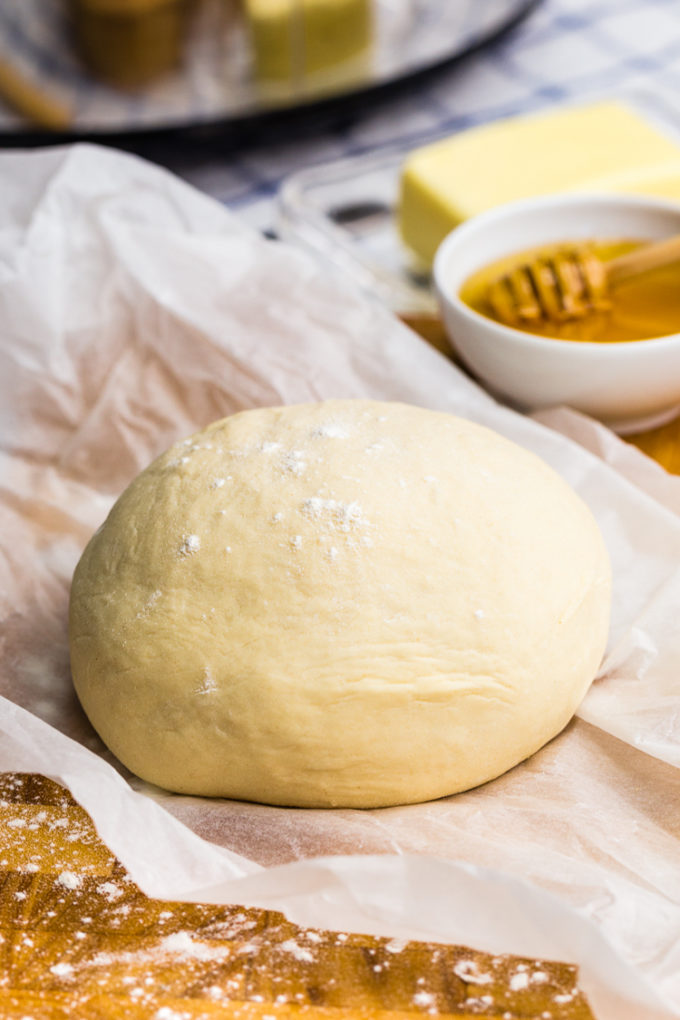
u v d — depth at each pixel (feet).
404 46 6.81
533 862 2.52
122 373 4.00
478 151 5.28
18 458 3.90
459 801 2.74
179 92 6.24
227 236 4.15
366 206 5.71
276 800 2.74
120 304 4.02
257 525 2.85
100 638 2.89
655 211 4.17
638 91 6.70
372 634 2.69
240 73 6.33
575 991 2.35
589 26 7.66
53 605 3.47
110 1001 2.36
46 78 6.15
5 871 2.66
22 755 2.64
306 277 4.04
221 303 4.04
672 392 3.72
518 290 3.90
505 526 2.89
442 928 2.29
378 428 3.14
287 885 2.31
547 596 2.83
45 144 5.83
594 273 3.85
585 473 3.48
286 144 6.61
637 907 2.41
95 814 2.49
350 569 2.75
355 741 2.65
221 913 2.54
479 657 2.71
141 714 2.77
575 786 2.77
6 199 4.19
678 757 2.72
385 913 2.31
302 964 2.42
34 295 3.96
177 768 2.75
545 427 3.73
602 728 2.89
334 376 3.84
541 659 2.78
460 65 6.72
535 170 5.13
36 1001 2.36
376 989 2.37
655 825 2.66
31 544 3.65
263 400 3.86
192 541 2.88
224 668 2.70
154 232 4.07
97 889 2.61
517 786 2.78
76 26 5.98
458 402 3.71
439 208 4.98
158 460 3.29
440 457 3.02
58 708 3.16
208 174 6.42
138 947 2.47
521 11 7.14
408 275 5.26
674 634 3.00
